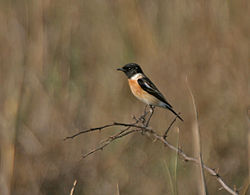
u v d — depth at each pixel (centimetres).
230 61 1316
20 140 1187
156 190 1159
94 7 1409
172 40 1355
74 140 1248
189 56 1331
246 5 1329
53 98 1265
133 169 1223
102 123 1284
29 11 1303
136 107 1330
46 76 1280
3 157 1116
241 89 1277
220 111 1295
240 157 1243
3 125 1148
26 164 1176
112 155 1258
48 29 1315
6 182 1095
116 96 1338
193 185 1131
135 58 1371
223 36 1332
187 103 1298
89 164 1237
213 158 1254
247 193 981
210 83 1316
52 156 1206
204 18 1345
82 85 1334
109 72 1368
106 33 1399
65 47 1323
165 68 1336
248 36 1320
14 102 1176
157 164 1195
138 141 1262
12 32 1273
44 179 1182
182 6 1371
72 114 1266
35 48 1284
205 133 1270
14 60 1241
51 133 1228
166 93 1316
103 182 1216
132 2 1395
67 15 1352
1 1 1312
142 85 1062
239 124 1268
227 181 1215
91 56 1379
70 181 1198
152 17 1395
